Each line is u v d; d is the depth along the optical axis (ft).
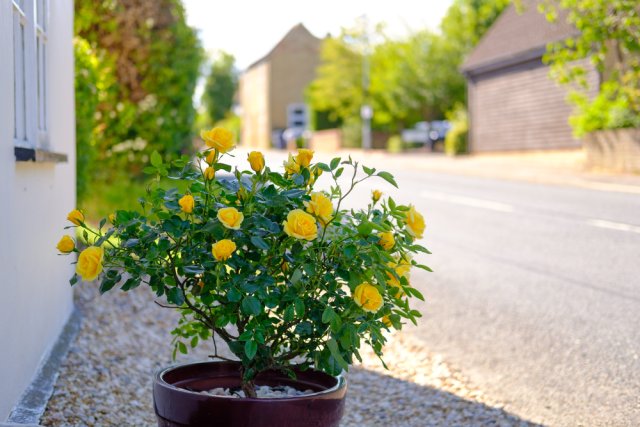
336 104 171.01
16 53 14.10
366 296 9.29
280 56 206.18
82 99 28.78
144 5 41.39
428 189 61.41
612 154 65.51
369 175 10.19
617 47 66.80
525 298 24.97
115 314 20.77
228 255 8.97
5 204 11.80
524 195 53.16
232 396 9.61
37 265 14.82
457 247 34.99
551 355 19.17
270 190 9.57
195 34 42.39
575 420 15.01
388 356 19.58
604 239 34.50
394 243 10.14
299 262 9.41
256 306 9.09
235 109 271.90
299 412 9.23
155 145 41.81
